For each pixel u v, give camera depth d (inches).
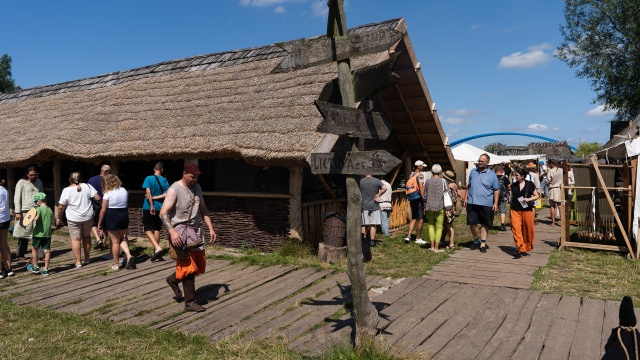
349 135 190.4
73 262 374.0
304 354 190.2
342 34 195.6
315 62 200.2
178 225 250.4
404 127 529.7
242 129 384.8
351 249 193.3
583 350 190.4
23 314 250.4
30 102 701.9
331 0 195.9
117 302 271.1
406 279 302.2
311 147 338.0
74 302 272.7
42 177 637.9
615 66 1001.5
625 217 373.4
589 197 399.2
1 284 311.6
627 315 129.6
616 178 431.5
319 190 443.5
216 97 463.5
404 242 436.1
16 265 366.9
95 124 502.9
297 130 356.2
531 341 200.2
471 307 245.1
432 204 390.0
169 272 338.0
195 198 256.8
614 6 948.6
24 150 522.6
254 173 485.1
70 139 487.5
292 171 376.8
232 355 193.8
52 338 215.0
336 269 330.0
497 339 203.0
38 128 564.4
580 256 364.2
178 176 537.3
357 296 192.9
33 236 336.5
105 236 429.4
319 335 211.8
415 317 231.1
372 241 413.1
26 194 377.1
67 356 195.8
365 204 409.4
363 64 404.5
